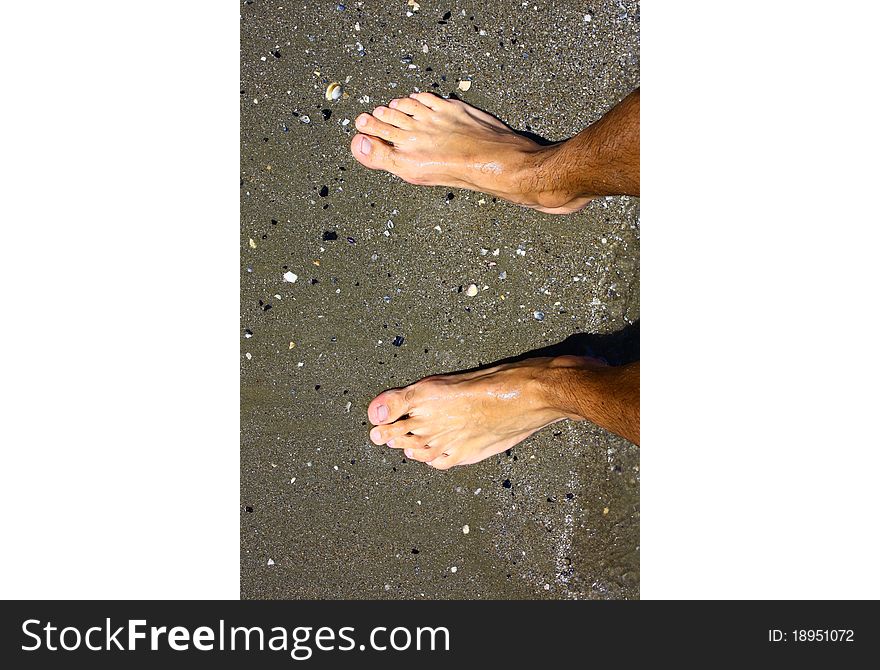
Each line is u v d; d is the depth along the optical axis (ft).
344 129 4.50
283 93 4.50
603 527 4.66
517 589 4.72
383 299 4.58
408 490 4.66
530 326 4.58
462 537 4.69
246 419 4.67
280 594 4.77
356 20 4.47
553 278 4.55
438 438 4.54
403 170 4.44
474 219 4.52
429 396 4.48
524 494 4.66
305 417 4.66
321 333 4.61
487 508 4.67
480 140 4.35
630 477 4.62
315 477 4.68
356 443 4.65
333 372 4.63
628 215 4.49
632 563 4.66
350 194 4.53
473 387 4.43
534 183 4.23
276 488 4.70
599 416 4.08
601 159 4.00
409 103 4.45
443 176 4.42
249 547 4.73
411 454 4.60
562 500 4.66
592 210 4.49
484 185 4.38
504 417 4.44
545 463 4.64
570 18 4.46
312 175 4.54
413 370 4.61
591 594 4.70
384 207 4.53
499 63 4.49
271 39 4.49
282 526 4.72
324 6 4.46
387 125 4.43
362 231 4.55
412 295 4.58
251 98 4.51
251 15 4.48
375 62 4.49
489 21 4.47
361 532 4.70
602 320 4.56
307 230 4.57
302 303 4.60
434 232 4.54
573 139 4.14
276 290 4.60
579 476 4.64
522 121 4.53
